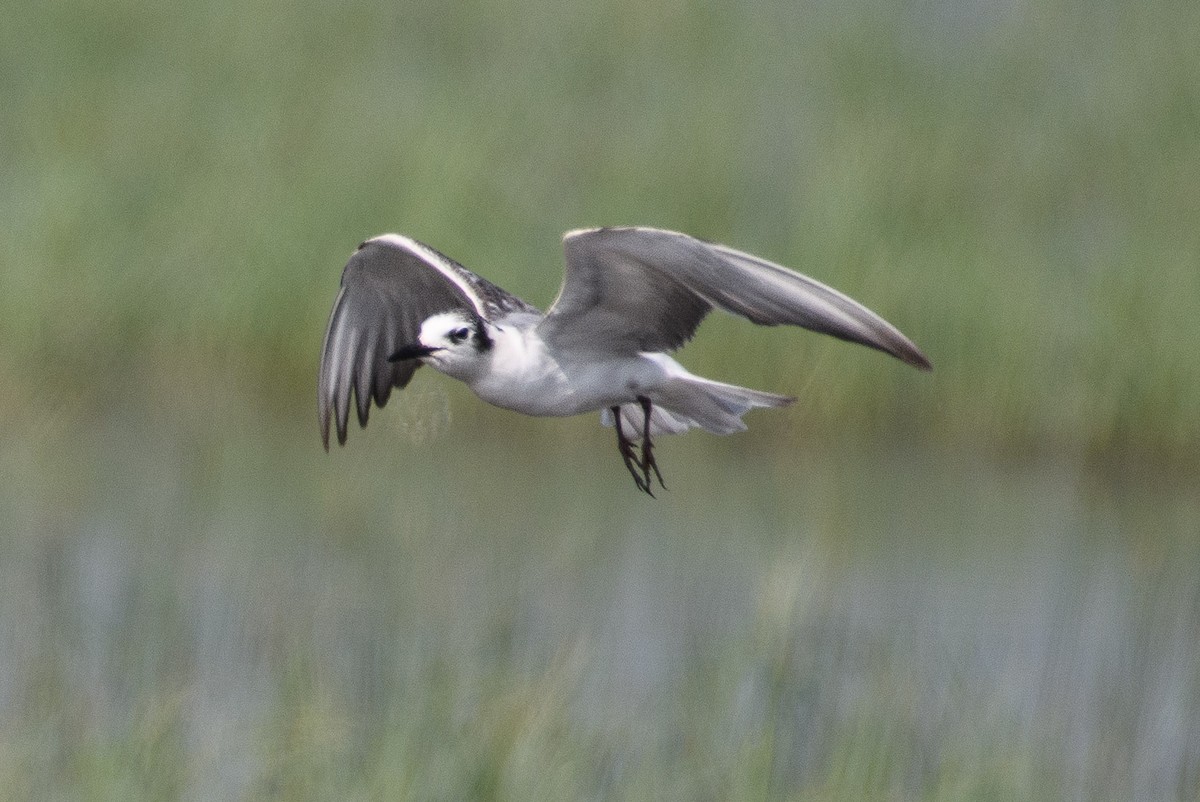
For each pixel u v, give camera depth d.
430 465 15.79
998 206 19.95
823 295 7.69
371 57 22.23
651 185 19.08
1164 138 21.11
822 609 11.44
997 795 9.26
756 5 23.61
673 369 8.38
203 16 22.20
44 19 21.55
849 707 9.82
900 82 21.62
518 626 10.55
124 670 10.28
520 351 8.29
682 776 9.23
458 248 18.02
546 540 13.20
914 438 17.25
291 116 19.75
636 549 13.53
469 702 9.34
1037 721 10.30
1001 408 17.27
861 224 18.39
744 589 12.37
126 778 8.96
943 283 17.86
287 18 22.64
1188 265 18.41
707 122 20.55
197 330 17.86
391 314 9.32
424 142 19.27
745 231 18.72
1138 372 17.27
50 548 12.94
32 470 15.29
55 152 19.03
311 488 14.73
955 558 14.04
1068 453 17.22
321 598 11.32
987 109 21.53
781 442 17.05
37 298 17.22
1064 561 14.03
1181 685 11.02
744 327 17.19
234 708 10.01
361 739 9.23
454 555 12.12
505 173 19.36
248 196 18.64
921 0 24.03
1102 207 20.25
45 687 9.85
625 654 11.06
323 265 17.97
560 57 22.39
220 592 11.79
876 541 14.46
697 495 15.42
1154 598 12.58
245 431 16.58
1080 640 11.97
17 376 16.77
